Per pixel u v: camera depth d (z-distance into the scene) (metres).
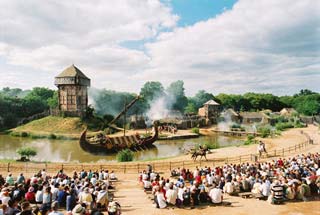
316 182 19.42
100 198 15.85
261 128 91.81
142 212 15.99
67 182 19.45
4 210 11.23
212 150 48.88
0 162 36.38
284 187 18.06
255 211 15.90
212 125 110.94
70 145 66.56
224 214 15.46
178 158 41.34
